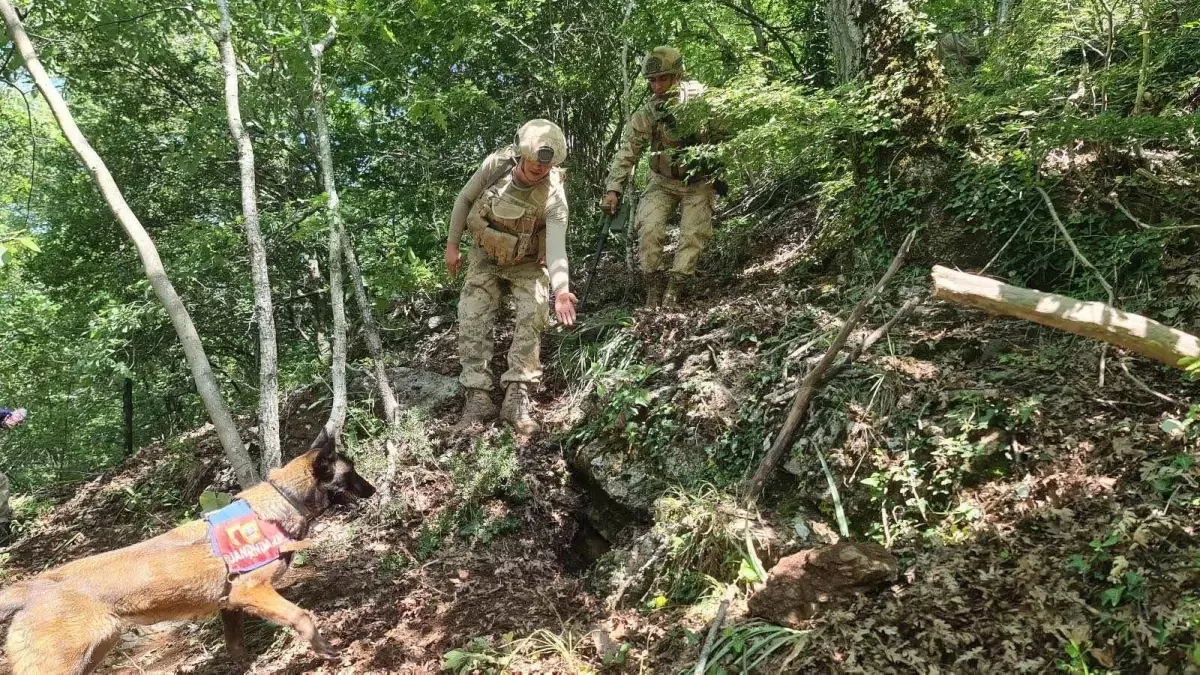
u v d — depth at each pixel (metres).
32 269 9.68
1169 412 3.21
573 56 7.62
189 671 3.99
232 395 12.72
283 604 3.49
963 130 4.88
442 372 6.45
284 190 9.66
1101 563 2.68
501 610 3.88
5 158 9.30
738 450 4.18
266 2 6.15
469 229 5.31
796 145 4.88
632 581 3.71
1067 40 5.09
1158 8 4.77
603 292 6.87
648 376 4.96
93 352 7.98
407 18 7.33
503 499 4.79
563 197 5.07
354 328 8.02
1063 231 3.98
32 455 12.73
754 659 2.87
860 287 4.84
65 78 7.74
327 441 3.92
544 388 5.82
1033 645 2.51
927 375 3.90
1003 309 2.78
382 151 8.77
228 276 9.14
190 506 6.16
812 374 3.91
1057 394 3.50
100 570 3.23
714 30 7.80
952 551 3.04
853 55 5.27
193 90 9.26
